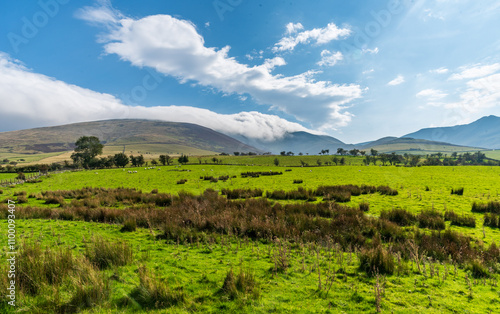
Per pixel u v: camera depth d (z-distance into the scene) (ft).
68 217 44.42
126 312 14.14
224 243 29.84
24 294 14.56
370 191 77.10
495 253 26.04
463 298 17.47
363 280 19.77
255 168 205.46
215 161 342.85
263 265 22.57
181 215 42.86
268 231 33.12
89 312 13.80
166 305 15.11
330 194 69.05
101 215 44.32
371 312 15.21
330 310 15.29
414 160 336.08
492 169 161.17
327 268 22.20
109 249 21.48
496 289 19.06
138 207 56.13
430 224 39.42
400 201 60.59
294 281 19.22
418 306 16.14
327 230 34.09
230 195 75.82
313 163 412.36
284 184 103.30
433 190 75.92
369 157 400.88
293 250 27.81
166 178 139.74
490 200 58.85
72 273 16.78
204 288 17.53
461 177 111.55
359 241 30.12
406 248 27.20
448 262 25.27
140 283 16.70
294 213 46.32
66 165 277.23
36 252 18.94
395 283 19.48
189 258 23.94
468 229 38.11
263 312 14.82
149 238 31.35
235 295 16.31
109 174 173.17
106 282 16.49
